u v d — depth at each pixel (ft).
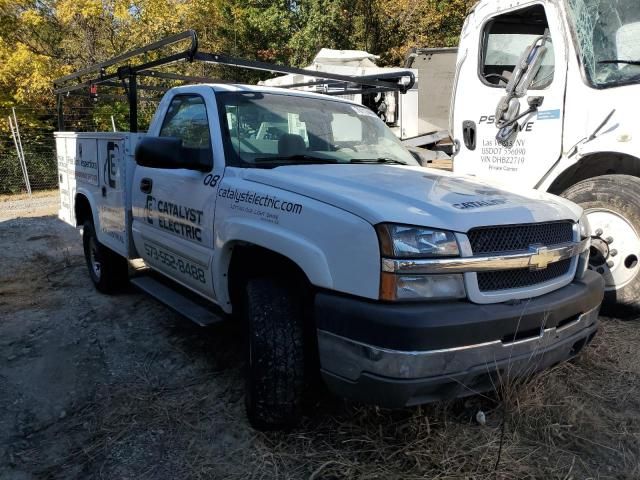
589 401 10.51
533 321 8.31
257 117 12.11
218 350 13.48
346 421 9.76
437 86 33.14
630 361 12.01
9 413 10.87
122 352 13.56
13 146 56.34
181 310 12.23
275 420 9.20
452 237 7.95
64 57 61.11
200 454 9.25
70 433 10.12
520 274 8.63
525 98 15.15
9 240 29.14
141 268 20.42
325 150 12.50
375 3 64.64
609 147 13.37
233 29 68.23
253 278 9.93
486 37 16.44
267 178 10.02
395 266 7.68
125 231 15.15
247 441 9.51
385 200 8.50
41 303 17.57
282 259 9.41
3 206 45.80
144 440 9.75
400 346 7.47
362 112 14.42
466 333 7.69
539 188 15.10
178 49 56.75
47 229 32.83
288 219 9.02
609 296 13.98
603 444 9.22
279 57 69.15
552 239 9.27
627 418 9.95
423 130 33.53
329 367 8.28
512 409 9.48
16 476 8.90
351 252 8.04
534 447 9.11
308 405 9.64
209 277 11.23
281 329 9.03
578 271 9.95
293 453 9.10
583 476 8.45
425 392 7.80
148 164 11.15
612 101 13.26
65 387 11.88
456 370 7.73
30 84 53.83
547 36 14.69
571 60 14.01
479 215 8.34
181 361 12.92
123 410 10.74
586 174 15.44
